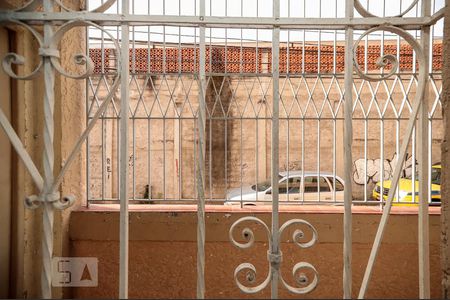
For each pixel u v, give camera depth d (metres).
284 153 5.66
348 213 1.56
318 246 2.61
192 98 5.22
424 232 1.66
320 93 5.07
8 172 2.08
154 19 1.52
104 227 2.63
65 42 2.48
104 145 2.84
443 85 1.67
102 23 1.53
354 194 5.26
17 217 2.13
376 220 2.59
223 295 2.62
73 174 2.64
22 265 2.20
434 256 2.55
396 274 2.59
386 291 2.60
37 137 2.35
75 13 1.51
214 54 4.20
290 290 1.51
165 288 2.64
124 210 1.51
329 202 2.90
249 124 6.33
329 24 1.57
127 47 1.52
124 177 1.51
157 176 6.15
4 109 2.02
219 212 2.63
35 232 2.35
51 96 1.51
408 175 4.16
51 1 1.51
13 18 1.50
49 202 1.49
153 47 3.99
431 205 2.80
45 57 1.50
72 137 2.61
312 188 4.29
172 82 4.20
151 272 2.65
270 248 1.53
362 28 1.62
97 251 2.63
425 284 1.66
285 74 2.98
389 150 5.40
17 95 2.12
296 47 4.78
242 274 2.62
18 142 1.51
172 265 2.65
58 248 2.48
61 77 2.43
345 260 1.55
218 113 4.55
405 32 1.59
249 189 4.05
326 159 5.67
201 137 1.55
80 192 2.80
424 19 1.61
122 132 1.51
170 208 2.77
